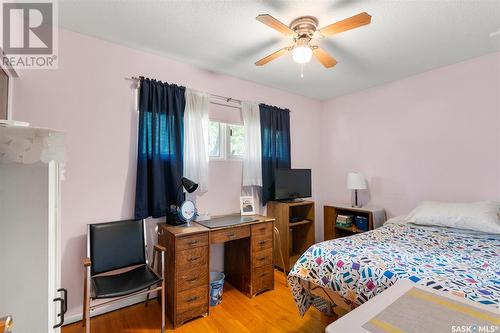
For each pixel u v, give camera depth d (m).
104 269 2.02
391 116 3.25
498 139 2.45
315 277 1.84
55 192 1.00
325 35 1.80
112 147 2.27
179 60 2.63
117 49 2.30
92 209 2.16
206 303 2.20
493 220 2.16
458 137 2.70
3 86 1.66
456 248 1.91
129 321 2.10
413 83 3.05
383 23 1.96
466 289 1.28
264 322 2.09
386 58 2.57
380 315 0.84
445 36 2.15
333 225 3.43
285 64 2.72
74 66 2.10
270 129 3.33
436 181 2.86
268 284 2.65
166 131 2.47
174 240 2.06
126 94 2.34
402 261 1.65
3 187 0.89
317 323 2.07
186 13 1.86
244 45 2.33
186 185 2.38
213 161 2.90
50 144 0.96
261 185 3.21
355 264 1.66
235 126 3.12
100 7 1.79
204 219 2.60
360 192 3.60
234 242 2.78
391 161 3.25
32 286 0.90
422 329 0.76
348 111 3.75
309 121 3.93
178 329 2.00
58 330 1.02
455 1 1.70
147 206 2.34
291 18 1.91
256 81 3.22
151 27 2.04
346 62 2.66
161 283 1.95
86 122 2.15
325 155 4.06
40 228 0.91
